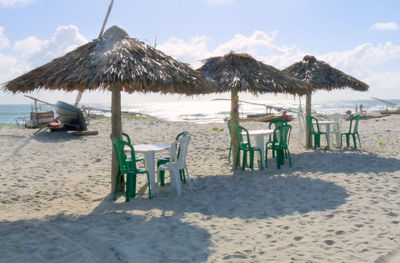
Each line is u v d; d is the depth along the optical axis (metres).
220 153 9.48
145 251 3.41
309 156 8.52
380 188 5.60
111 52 5.03
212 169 7.58
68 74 4.91
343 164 7.60
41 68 5.34
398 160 7.88
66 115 13.84
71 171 7.70
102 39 5.45
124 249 3.43
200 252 3.39
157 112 77.38
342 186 5.80
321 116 23.03
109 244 3.56
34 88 5.16
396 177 6.30
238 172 7.13
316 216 4.40
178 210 4.82
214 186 6.11
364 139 11.62
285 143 7.55
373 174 6.60
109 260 3.25
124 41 5.31
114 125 5.69
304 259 3.17
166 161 6.23
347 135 9.91
